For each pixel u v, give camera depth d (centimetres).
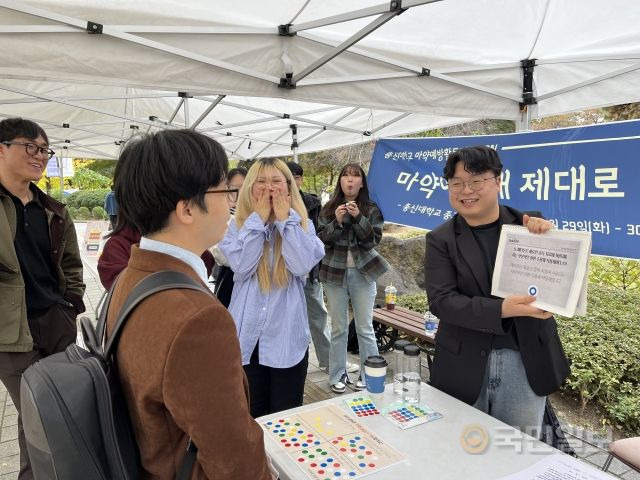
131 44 218
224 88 244
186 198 78
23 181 207
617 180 219
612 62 285
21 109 572
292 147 625
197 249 85
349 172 307
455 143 294
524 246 138
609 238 223
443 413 141
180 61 230
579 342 327
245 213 210
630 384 286
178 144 78
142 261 81
